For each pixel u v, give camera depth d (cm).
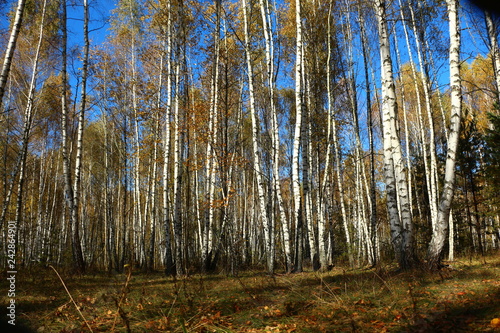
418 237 1888
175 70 1492
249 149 2623
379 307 468
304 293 598
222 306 530
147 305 541
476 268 827
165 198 1318
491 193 1736
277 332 387
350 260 1605
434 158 1473
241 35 1633
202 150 2000
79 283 909
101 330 415
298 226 1245
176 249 1280
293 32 1638
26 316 490
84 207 2505
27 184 2580
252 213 2820
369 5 1243
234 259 1305
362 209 1873
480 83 1762
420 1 1365
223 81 1745
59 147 2492
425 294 524
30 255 2181
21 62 1773
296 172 1227
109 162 2462
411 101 2119
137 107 1845
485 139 1566
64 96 1373
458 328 338
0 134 1933
